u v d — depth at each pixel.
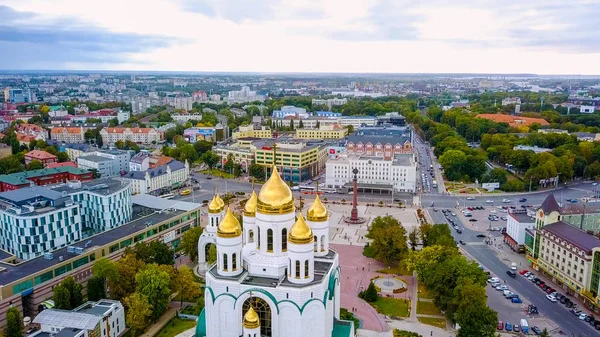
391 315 157.75
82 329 130.12
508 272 191.12
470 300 137.75
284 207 118.38
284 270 116.56
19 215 189.88
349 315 152.00
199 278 187.38
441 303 153.38
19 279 154.38
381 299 169.50
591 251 160.50
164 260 179.00
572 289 169.88
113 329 142.62
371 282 170.25
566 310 161.88
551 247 183.88
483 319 133.75
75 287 151.88
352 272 194.38
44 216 194.25
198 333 124.25
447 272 152.50
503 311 161.00
